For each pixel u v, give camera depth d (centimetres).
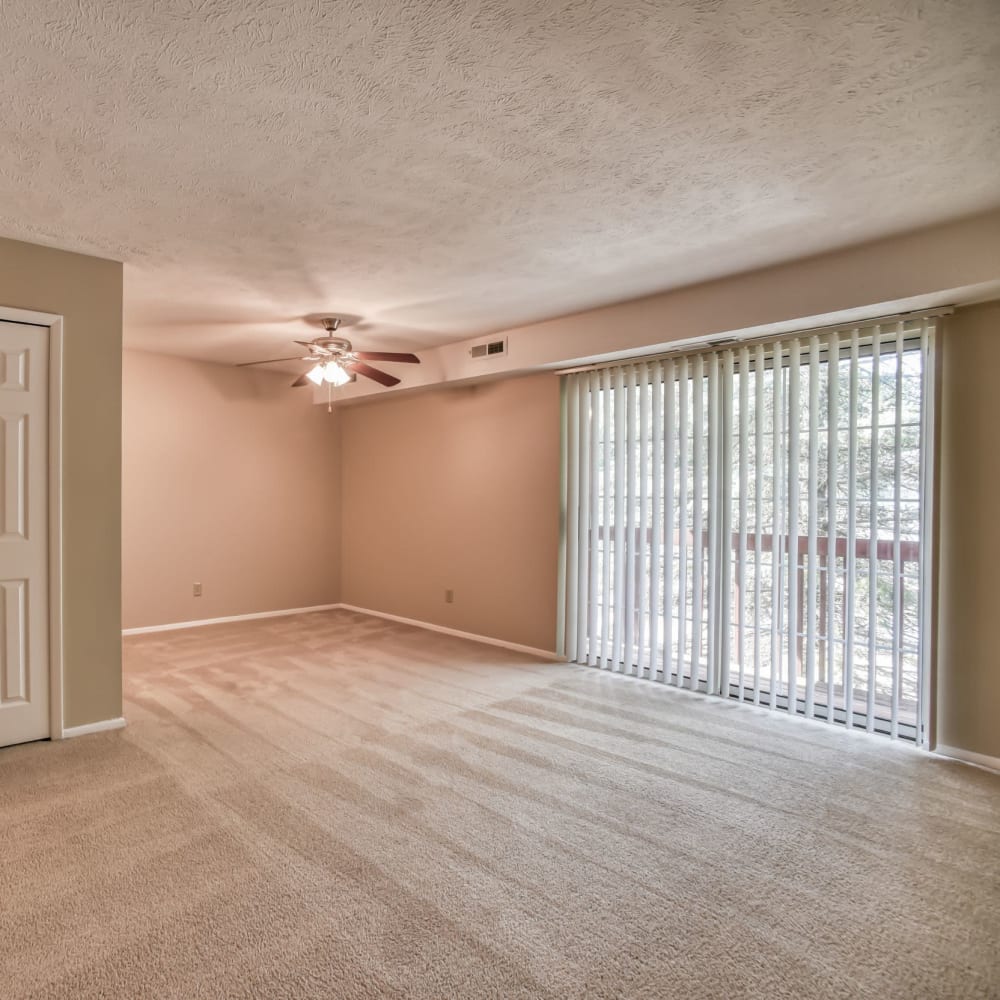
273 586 655
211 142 223
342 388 649
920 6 159
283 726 347
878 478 342
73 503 329
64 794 268
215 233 303
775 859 227
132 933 185
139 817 250
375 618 645
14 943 180
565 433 492
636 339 412
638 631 443
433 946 181
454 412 582
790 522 370
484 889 208
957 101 199
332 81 189
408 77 187
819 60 180
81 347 330
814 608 362
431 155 233
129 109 203
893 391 340
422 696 400
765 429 387
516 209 278
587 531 479
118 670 345
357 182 253
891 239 308
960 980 172
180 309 430
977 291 294
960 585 317
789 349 373
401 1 157
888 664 342
